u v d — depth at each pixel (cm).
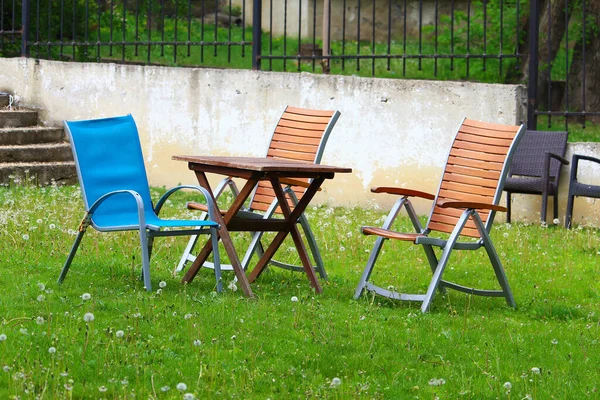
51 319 730
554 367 688
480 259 1120
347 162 1573
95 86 1789
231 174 893
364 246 1159
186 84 1698
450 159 941
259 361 660
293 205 1046
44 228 1128
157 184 1736
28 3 1883
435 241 858
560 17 2295
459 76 2708
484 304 898
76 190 1552
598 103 2352
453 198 929
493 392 617
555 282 1009
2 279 885
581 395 625
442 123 1494
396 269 1048
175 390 591
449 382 640
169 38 2912
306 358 669
